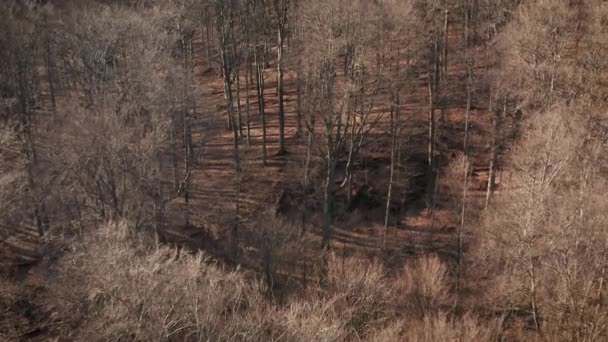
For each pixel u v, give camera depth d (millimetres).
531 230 26469
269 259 29031
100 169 29375
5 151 32594
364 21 33750
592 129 30750
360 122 39875
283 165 43500
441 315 25094
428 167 42156
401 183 41031
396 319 25031
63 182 31672
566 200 26812
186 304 18641
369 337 22922
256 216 36812
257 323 19156
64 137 29859
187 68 43781
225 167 43406
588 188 27094
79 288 22031
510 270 29125
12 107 38656
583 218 26094
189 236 35188
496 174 38531
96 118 29391
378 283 25750
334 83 35156
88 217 30625
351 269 26672
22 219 32094
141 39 38312
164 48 41312
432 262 29234
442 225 36688
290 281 28062
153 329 17578
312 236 36594
